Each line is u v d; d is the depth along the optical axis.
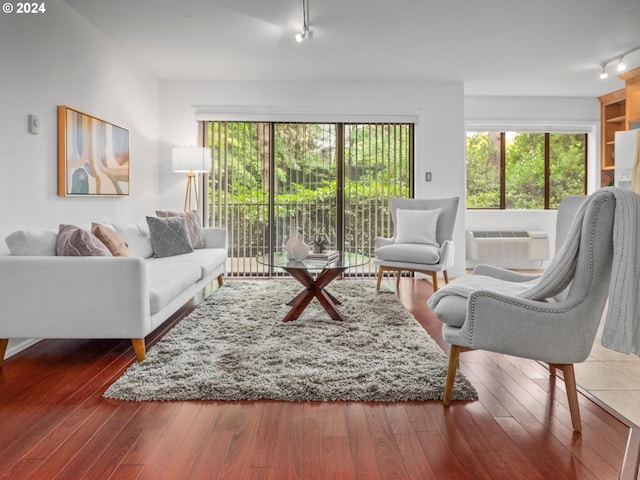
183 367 2.73
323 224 6.46
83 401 2.35
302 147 6.41
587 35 4.57
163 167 6.21
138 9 3.92
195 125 6.23
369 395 2.37
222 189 6.40
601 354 3.16
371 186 6.47
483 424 2.11
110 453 1.86
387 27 4.32
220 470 1.74
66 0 3.75
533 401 2.37
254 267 6.45
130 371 2.68
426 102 6.30
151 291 3.03
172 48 4.89
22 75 3.26
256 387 2.43
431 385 2.49
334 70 5.71
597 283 2.03
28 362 2.95
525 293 2.22
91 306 2.81
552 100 7.37
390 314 4.04
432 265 4.95
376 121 6.33
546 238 7.37
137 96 5.41
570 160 7.67
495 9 3.94
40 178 3.48
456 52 5.05
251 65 5.51
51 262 2.78
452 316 2.29
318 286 3.86
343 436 2.00
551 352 2.08
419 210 5.56
